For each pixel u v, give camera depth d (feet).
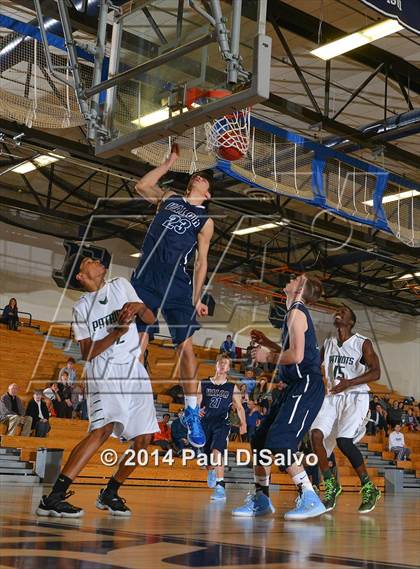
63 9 15.72
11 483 31.86
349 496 36.83
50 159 47.85
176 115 13.75
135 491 29.55
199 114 13.25
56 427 41.39
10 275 62.85
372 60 37.19
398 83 38.52
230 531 10.93
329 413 18.60
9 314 56.85
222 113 13.06
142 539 8.66
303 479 15.11
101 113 15.56
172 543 8.37
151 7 14.89
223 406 24.61
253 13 12.73
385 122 37.50
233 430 42.68
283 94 42.75
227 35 12.81
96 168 44.09
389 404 65.72
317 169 32.24
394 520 15.97
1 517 11.00
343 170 33.22
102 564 6.21
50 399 42.70
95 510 13.74
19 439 37.65
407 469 56.85
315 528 12.49
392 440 57.77
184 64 13.74
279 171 31.07
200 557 7.16
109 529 9.84
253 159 30.25
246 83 12.67
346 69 38.96
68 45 15.71
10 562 6.15
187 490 34.12
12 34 22.31
